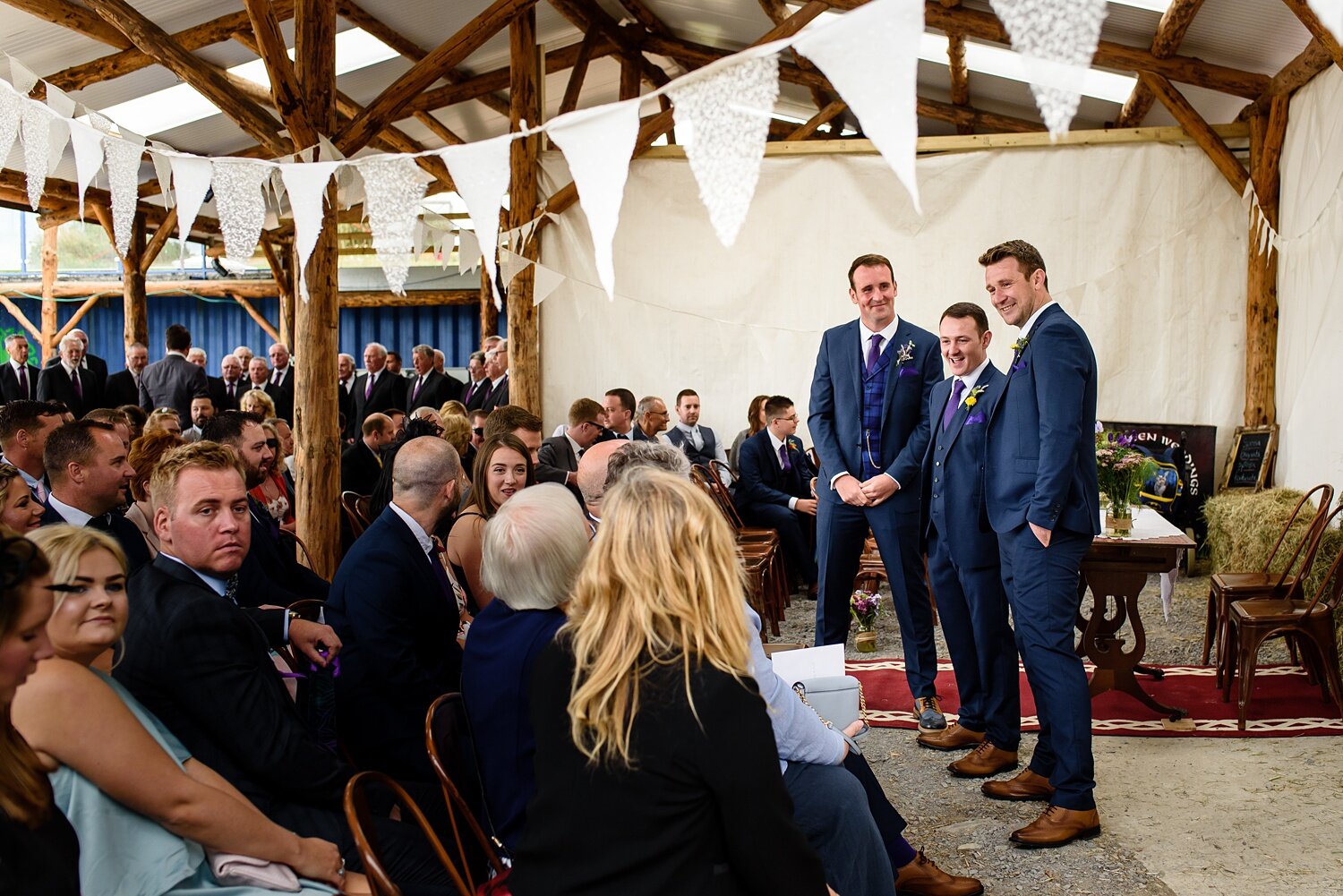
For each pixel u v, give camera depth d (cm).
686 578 147
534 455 434
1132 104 793
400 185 232
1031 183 745
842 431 412
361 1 693
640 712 142
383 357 1038
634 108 168
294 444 570
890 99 136
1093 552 413
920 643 405
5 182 817
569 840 145
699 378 790
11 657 124
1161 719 411
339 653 258
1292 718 405
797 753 218
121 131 343
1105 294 742
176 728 203
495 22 570
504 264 684
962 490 347
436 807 237
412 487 269
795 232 773
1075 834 303
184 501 221
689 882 140
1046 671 308
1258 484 684
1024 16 120
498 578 199
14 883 118
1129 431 741
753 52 147
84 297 1630
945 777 358
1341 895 268
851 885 216
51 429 358
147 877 167
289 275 1070
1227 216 725
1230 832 307
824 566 418
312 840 189
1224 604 434
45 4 549
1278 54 641
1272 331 709
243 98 513
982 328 347
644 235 786
